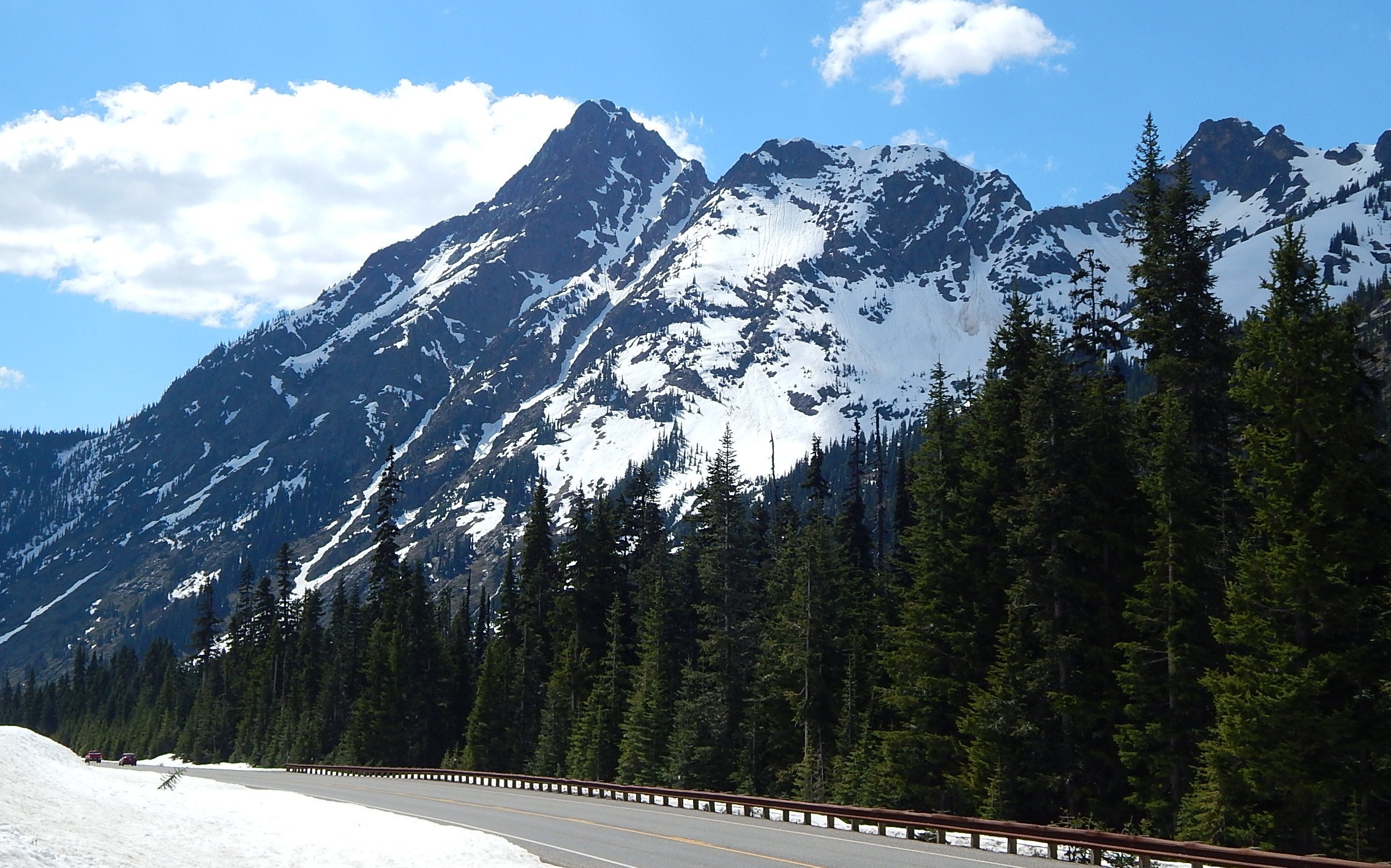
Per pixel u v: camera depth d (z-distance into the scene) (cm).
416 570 9950
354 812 3462
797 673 5597
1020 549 3703
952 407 4481
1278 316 2780
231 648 13662
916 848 2673
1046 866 2320
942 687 3966
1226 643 2964
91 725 16525
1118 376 3709
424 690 9194
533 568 8756
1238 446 3375
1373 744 2566
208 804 3225
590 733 6938
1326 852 2633
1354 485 2647
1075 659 3534
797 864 2348
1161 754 3130
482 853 2473
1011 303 4203
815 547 5659
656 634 6794
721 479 6506
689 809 4019
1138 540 3559
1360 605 2605
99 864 1633
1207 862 2139
